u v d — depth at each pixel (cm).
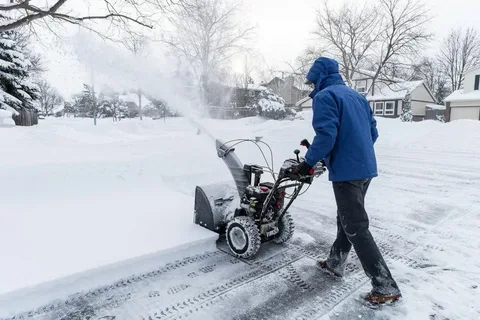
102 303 235
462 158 901
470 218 421
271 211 315
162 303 235
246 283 263
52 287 237
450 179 650
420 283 266
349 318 222
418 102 3406
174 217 374
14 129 1059
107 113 3484
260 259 304
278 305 235
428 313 227
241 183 324
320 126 227
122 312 224
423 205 477
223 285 260
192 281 265
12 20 609
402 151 1052
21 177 458
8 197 406
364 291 254
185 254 306
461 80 4403
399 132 1412
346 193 239
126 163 588
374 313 227
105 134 1455
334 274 276
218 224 336
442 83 4556
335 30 2328
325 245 337
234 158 329
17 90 1694
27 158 604
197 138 1067
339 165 236
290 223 327
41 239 305
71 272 246
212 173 621
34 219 354
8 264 257
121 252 282
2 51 1634
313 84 271
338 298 245
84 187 464
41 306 230
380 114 3419
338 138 236
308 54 2388
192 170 614
